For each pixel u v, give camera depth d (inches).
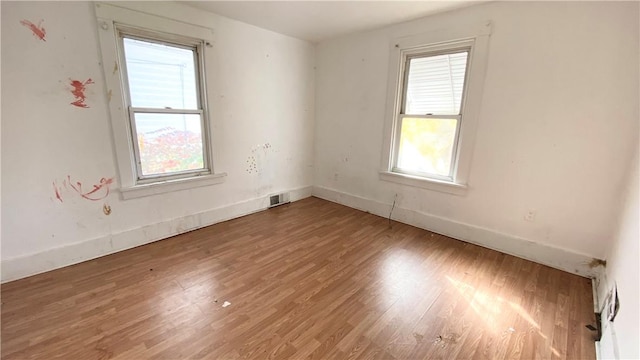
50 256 85.9
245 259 96.6
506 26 93.5
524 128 95.3
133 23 91.4
